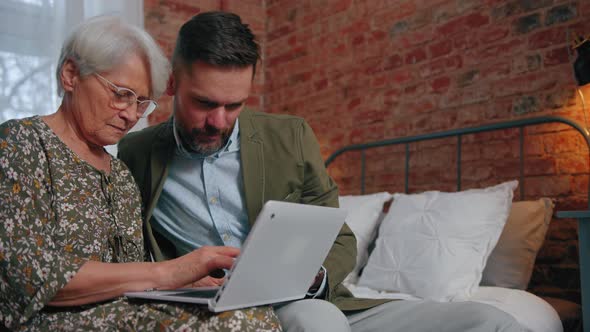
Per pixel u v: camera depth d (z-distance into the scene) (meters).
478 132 2.70
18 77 3.02
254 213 1.53
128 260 1.33
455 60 2.84
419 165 2.97
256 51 1.40
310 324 1.17
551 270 2.42
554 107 2.44
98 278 1.09
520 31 2.58
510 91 2.60
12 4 3.04
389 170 3.13
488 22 2.71
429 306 1.44
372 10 3.30
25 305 1.04
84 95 1.24
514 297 1.89
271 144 1.58
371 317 1.50
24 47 3.05
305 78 3.73
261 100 4.08
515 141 2.57
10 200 1.08
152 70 1.28
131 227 1.36
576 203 2.34
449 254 2.07
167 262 1.16
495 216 2.16
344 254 1.54
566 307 2.11
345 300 1.54
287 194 1.57
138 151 1.62
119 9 3.34
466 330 1.34
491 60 2.69
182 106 1.42
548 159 2.44
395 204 2.47
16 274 1.04
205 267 1.14
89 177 1.26
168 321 1.07
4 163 1.11
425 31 3.00
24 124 1.19
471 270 2.03
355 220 2.52
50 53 3.12
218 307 1.01
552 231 2.42
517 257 2.14
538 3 2.52
